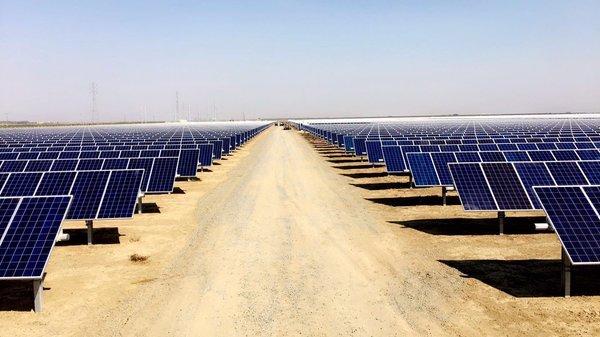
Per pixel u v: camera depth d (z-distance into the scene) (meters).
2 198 13.14
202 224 20.31
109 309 11.56
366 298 12.02
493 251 16.23
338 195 27.50
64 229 19.88
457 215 22.05
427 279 13.44
